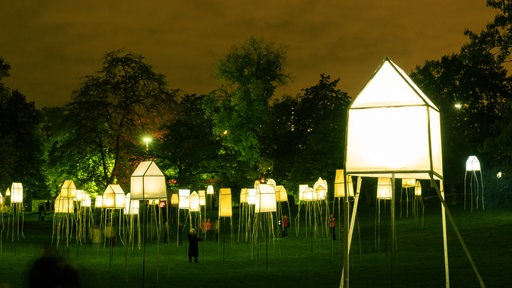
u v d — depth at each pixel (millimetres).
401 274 26953
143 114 57344
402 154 12914
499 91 58156
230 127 68562
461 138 62656
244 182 71375
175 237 55656
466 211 55625
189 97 69688
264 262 35000
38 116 77375
